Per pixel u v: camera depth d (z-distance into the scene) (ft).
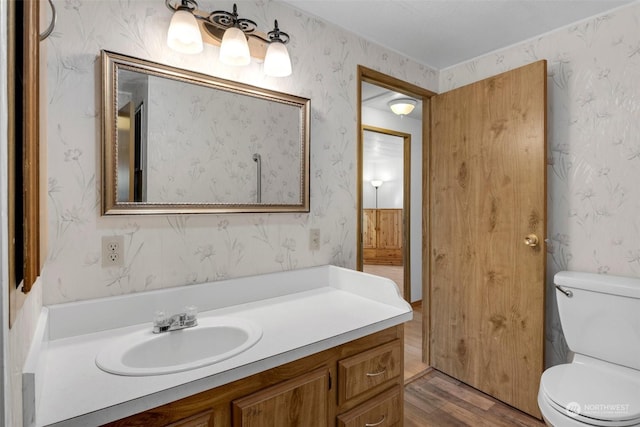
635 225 5.61
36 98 1.94
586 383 4.90
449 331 7.70
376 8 5.78
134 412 2.57
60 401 2.52
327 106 6.14
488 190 6.91
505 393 6.66
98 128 3.96
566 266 6.38
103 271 4.01
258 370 3.18
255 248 5.24
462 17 6.08
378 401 4.22
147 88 4.27
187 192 4.58
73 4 3.81
